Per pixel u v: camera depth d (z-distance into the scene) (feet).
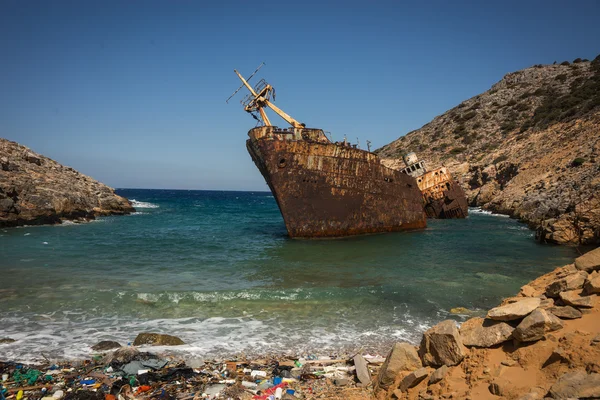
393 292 38.60
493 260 57.06
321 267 51.72
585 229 68.95
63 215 108.17
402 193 89.86
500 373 13.83
